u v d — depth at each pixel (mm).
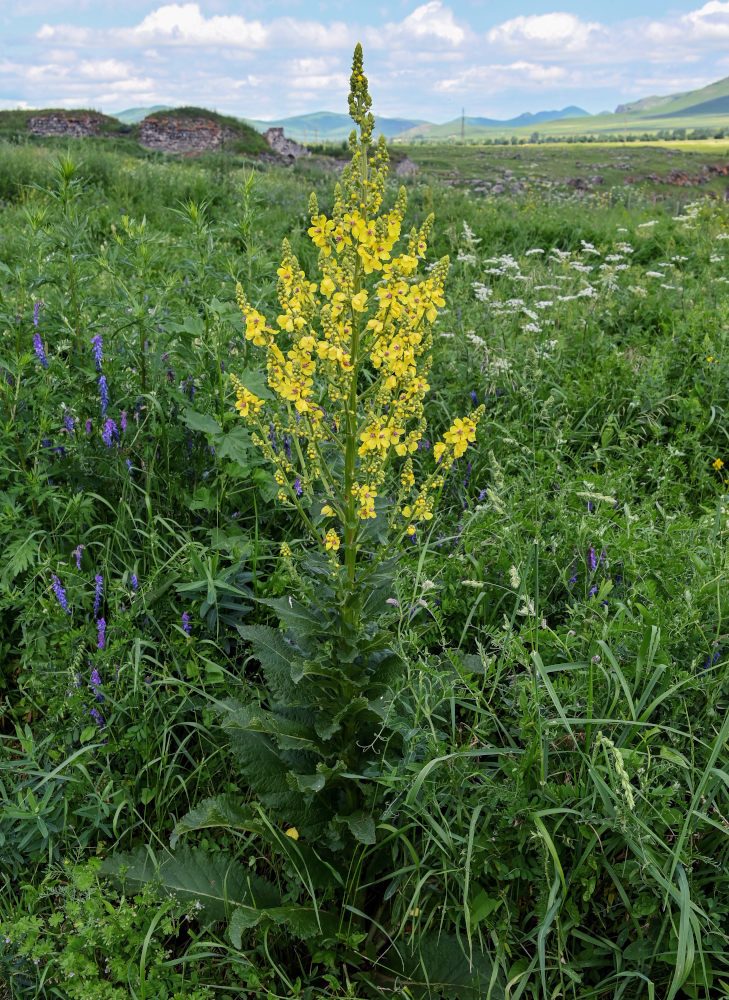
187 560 3164
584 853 2152
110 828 2580
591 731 2303
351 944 2236
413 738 2375
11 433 3264
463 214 12211
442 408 4930
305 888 2404
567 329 6461
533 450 4270
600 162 53344
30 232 4098
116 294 4379
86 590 3158
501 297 6988
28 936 2062
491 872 2168
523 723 2244
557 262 8922
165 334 4129
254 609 3223
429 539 3533
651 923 2160
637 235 10812
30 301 4008
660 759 2295
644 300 7250
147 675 2889
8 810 2371
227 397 3656
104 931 2049
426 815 2162
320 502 2291
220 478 3588
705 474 4426
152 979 2043
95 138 28469
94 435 3691
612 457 4684
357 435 2143
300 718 2500
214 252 4887
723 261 9000
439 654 2834
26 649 2895
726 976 2107
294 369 2045
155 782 2701
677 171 50531
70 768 2604
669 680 2428
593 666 2383
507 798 2154
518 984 2145
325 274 1985
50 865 2389
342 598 2242
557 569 3201
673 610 2688
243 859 2576
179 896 2328
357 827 2227
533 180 28516
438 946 2260
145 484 3672
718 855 2240
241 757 2365
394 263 1915
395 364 1981
